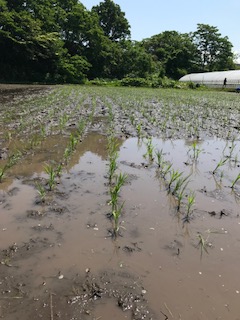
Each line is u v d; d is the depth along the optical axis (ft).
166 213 14.43
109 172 19.45
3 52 138.41
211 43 247.09
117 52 187.83
